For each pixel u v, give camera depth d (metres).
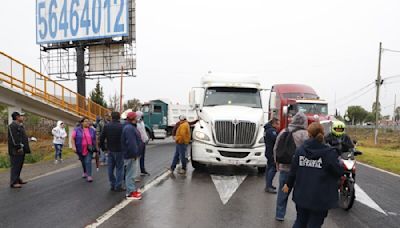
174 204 7.36
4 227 5.83
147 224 6.02
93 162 14.30
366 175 11.71
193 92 12.66
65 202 7.48
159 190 8.69
